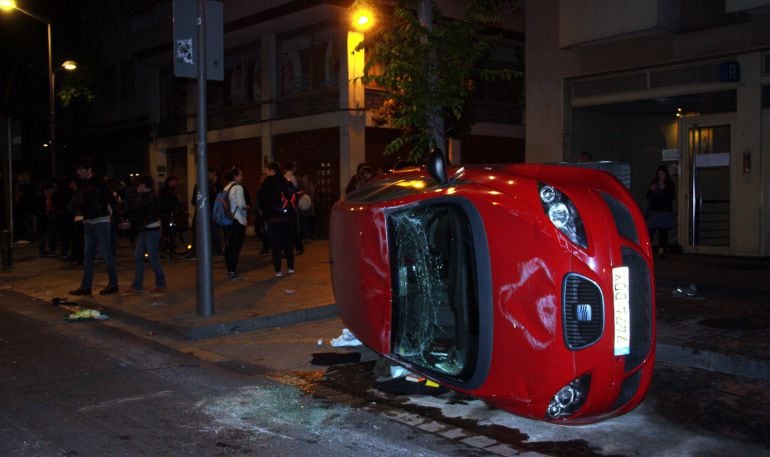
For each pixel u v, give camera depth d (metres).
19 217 22.78
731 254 13.00
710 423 5.03
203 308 8.66
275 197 11.83
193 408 5.51
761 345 6.50
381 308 5.48
